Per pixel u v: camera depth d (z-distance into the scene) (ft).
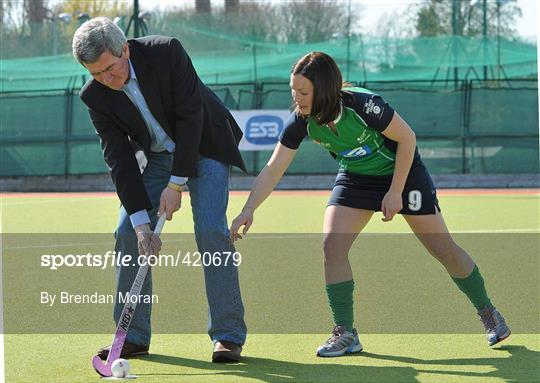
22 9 135.74
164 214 27.61
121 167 28.04
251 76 132.36
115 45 25.75
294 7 131.95
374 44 130.62
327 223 29.71
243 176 127.75
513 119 126.62
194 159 27.55
